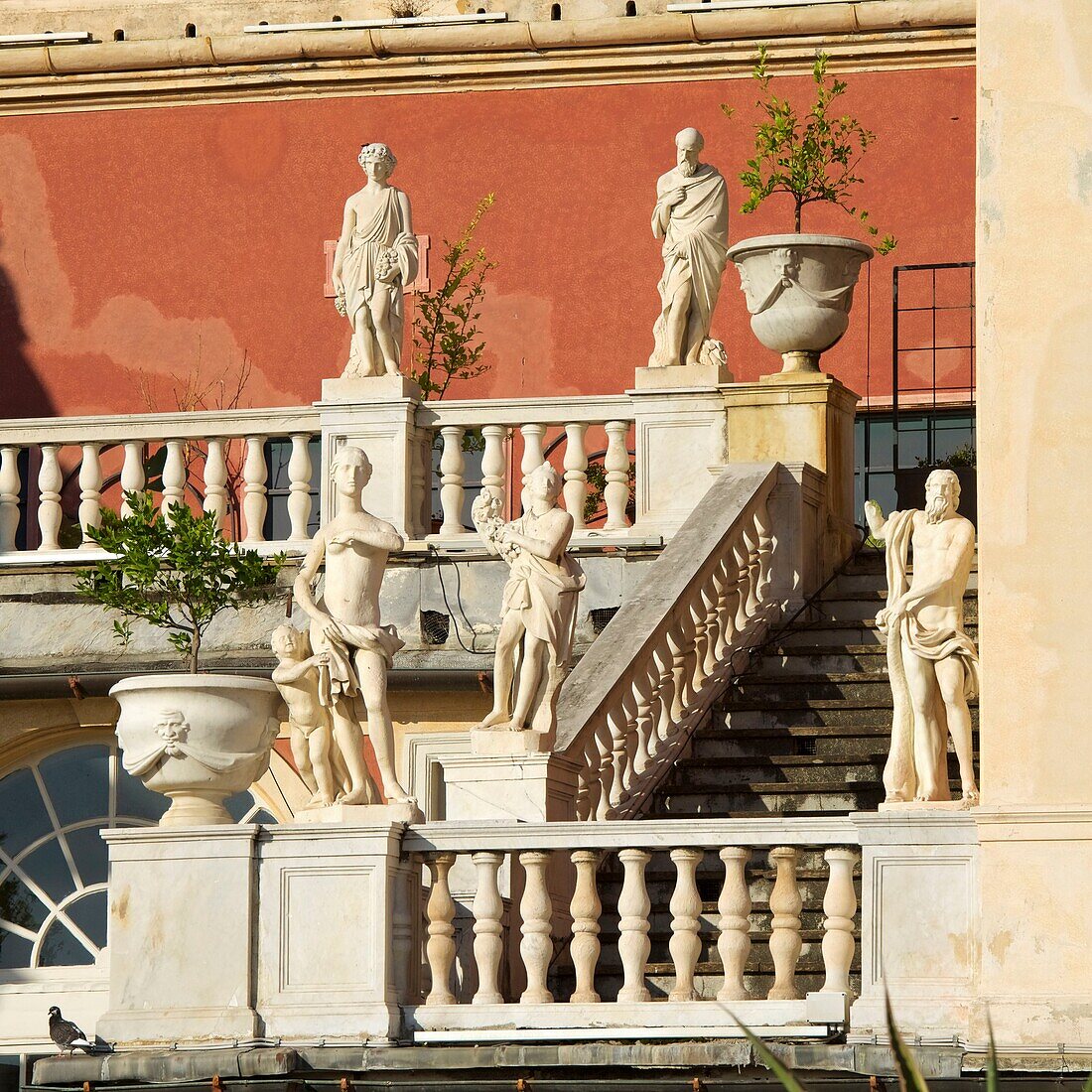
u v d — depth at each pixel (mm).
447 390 82500
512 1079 41719
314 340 84312
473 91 84062
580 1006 42812
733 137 81875
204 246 85438
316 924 43625
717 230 65562
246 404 84375
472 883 46406
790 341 65438
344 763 45125
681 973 43062
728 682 58938
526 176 83312
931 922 40906
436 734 65000
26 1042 67312
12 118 87062
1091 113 41750
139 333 85375
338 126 85000
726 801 54312
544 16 83500
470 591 64375
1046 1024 39531
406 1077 42062
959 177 80250
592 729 52250
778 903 42656
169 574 63844
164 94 85938
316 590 65000
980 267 41844
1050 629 40781
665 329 65750
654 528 64438
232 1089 42188
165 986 43781
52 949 68125
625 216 82500
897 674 42812
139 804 67938
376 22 83812
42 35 86375
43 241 86375
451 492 65562
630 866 43562
